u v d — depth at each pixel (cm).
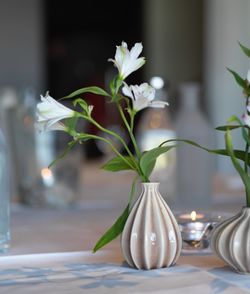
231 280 98
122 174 286
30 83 782
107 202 197
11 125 191
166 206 104
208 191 192
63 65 879
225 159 438
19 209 182
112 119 286
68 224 153
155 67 800
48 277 102
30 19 781
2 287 96
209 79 582
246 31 521
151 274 100
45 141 187
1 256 114
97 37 884
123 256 110
